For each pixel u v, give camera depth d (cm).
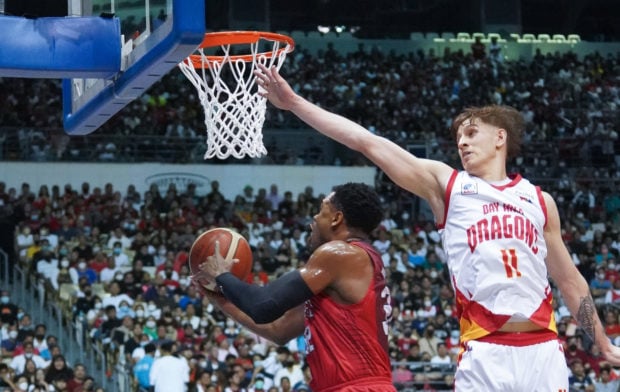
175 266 1708
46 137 2062
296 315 405
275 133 2209
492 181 356
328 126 374
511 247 341
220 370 1391
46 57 536
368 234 395
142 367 1377
